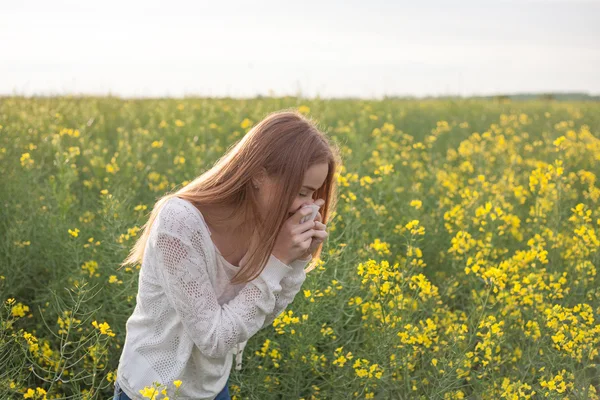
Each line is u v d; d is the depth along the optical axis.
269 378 3.89
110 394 4.07
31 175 6.08
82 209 6.02
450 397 3.70
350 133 9.21
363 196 5.98
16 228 4.88
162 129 10.30
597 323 4.24
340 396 3.72
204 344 2.37
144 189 6.87
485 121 14.98
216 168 2.46
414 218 5.60
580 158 9.14
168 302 2.43
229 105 13.09
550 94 25.00
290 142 2.35
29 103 12.28
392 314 3.77
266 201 2.38
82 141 8.44
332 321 4.19
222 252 2.49
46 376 4.08
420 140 12.24
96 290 4.43
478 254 4.74
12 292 4.45
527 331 4.18
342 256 4.52
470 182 7.29
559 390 3.49
